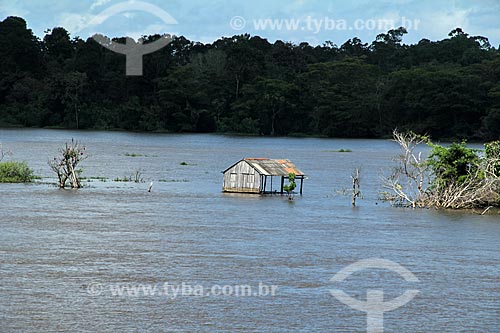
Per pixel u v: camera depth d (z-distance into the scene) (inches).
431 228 1787.6
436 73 6648.6
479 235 1710.1
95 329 1021.2
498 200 2101.4
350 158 4237.2
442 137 6702.8
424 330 1051.3
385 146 5802.2
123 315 1077.8
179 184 2583.7
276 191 2420.0
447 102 6574.8
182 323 1050.7
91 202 2065.7
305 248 1524.4
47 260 1364.4
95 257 1397.6
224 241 1568.7
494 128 6373.0
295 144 5856.3
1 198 2087.8
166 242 1544.0
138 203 2075.5
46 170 2923.2
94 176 2768.2
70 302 1127.6
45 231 1626.5
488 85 6550.2
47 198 2114.9
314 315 1097.4
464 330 1055.0
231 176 2386.8
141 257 1405.0
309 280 1274.6
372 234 1694.1
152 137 6269.7
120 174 2883.9
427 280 1298.0
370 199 2295.8
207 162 3634.4
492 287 1262.3
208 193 2338.8
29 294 1159.6
